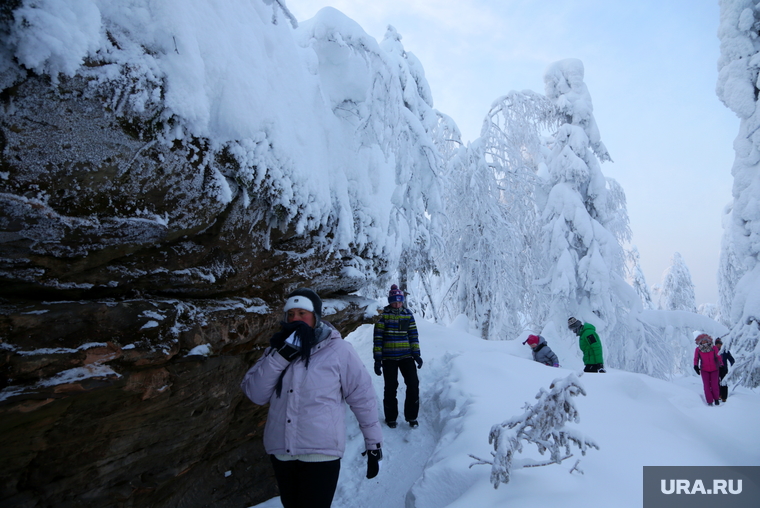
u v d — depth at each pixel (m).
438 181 5.59
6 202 1.28
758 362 9.04
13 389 1.26
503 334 12.99
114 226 1.60
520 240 12.94
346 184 3.19
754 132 10.20
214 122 1.90
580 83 13.89
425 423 4.50
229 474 2.93
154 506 2.27
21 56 1.24
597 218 13.79
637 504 2.17
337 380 2.05
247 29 2.18
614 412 3.55
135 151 1.58
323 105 3.05
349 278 3.47
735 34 10.68
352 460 3.73
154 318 1.73
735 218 10.57
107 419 1.67
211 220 2.00
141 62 1.54
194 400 2.09
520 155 13.45
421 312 13.04
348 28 3.36
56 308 1.44
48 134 1.35
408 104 6.20
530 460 2.34
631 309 12.66
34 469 1.57
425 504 2.58
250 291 2.65
